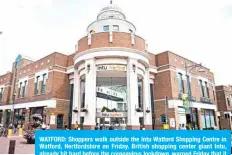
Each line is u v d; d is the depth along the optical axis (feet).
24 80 103.40
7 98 114.42
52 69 83.20
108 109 63.16
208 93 105.50
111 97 64.54
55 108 78.59
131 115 60.39
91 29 88.84
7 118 109.50
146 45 77.20
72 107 79.41
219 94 129.18
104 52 64.90
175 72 84.53
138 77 73.72
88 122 60.49
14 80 114.73
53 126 75.77
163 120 78.69
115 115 62.23
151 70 82.17
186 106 76.23
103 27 86.89
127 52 65.46
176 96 80.33
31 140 52.85
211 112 103.40
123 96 64.59
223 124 122.72
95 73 65.16
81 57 68.69
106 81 69.92
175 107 77.30
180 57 90.63
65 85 84.74
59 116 79.66
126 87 65.72
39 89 88.53
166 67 83.20
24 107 94.63
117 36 67.82
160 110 80.69
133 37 69.41
